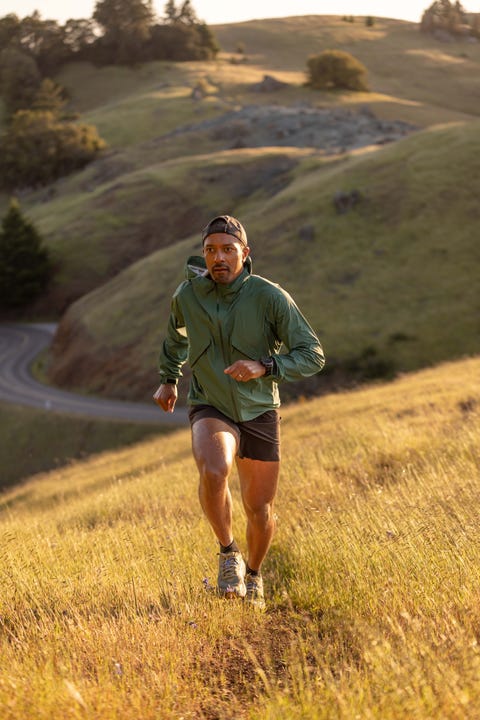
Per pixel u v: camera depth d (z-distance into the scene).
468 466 7.57
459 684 2.92
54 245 104.44
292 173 103.94
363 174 76.56
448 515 5.45
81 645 3.82
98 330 69.94
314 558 5.14
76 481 22.66
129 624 4.07
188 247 78.50
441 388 20.20
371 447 10.41
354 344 55.16
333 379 52.66
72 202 118.19
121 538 6.62
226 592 4.36
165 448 25.36
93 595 4.85
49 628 4.18
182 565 5.45
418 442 10.04
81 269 101.25
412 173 74.12
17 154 142.50
